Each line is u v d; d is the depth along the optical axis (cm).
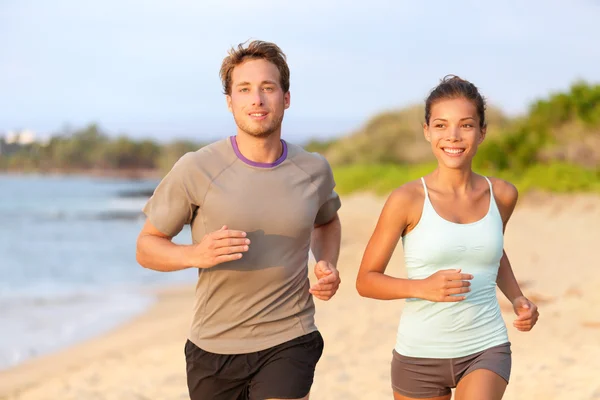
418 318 321
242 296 332
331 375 596
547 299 805
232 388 342
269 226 331
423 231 318
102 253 1989
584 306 748
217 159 335
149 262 329
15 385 698
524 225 1551
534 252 1189
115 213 3906
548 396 492
